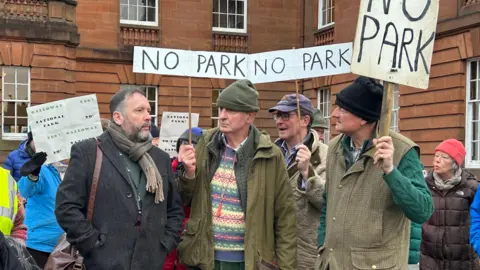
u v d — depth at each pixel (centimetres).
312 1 2198
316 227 407
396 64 300
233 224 371
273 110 442
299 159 390
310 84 2098
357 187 320
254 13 2233
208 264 365
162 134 541
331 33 2066
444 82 1484
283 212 379
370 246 311
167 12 2116
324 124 755
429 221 540
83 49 1983
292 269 371
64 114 515
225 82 2152
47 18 1806
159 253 346
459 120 1437
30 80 1792
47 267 397
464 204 526
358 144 333
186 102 2108
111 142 352
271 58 448
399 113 1633
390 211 314
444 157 525
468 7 1418
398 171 292
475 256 529
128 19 2089
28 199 510
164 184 358
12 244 300
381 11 307
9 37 1752
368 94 321
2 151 1769
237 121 370
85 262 339
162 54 417
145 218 341
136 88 369
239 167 375
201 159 381
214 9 2227
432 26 302
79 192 336
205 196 374
